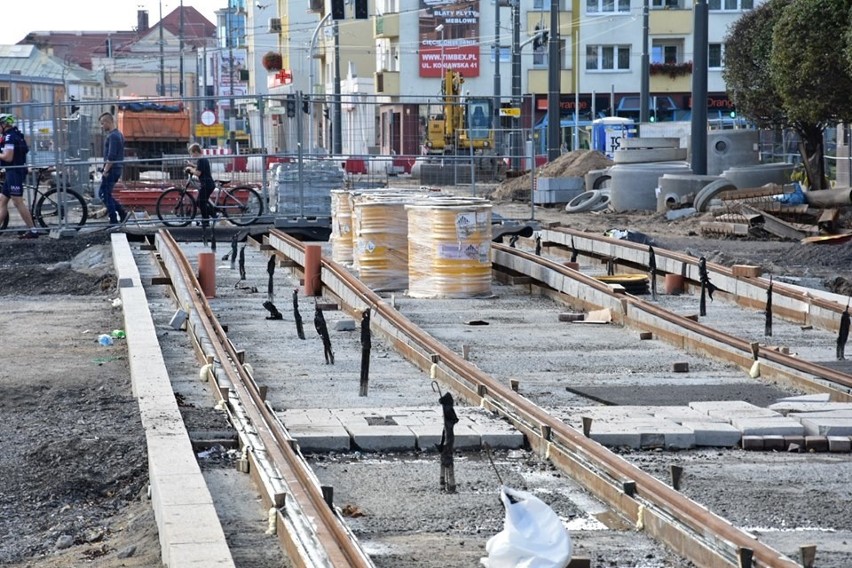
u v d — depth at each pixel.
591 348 22.73
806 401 17.30
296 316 23.53
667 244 41.69
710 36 115.31
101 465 14.57
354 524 12.07
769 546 11.18
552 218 55.19
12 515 13.20
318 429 15.37
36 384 19.64
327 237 44.22
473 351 22.36
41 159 47.16
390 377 19.61
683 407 17.05
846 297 26.33
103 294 32.19
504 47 115.69
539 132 93.62
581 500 12.90
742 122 91.25
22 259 38.66
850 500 13.01
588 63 116.38
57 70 131.00
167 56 197.00
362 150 46.00
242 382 17.25
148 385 17.36
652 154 62.12
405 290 31.44
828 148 70.56
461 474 14.01
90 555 11.70
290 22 148.38
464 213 29.62
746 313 27.09
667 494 11.83
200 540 10.30
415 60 114.19
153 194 44.41
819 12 48.44
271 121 45.44
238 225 43.53
